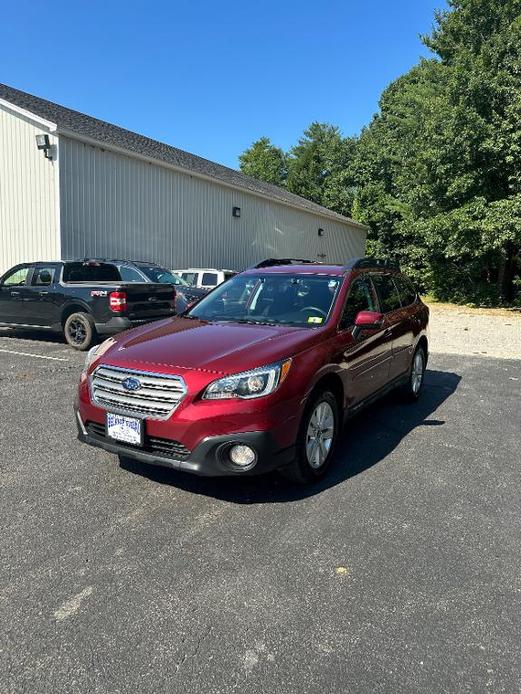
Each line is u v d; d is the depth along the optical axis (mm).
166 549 3109
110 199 14992
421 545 3213
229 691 2107
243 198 21188
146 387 3586
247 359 3609
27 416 5551
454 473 4344
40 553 3039
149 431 3535
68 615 2531
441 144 20953
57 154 13398
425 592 2754
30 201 13953
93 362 4004
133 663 2244
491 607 2643
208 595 2697
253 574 2881
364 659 2281
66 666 2225
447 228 20438
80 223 14133
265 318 4723
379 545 3203
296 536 3283
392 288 6020
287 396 3570
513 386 7605
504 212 18344
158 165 16562
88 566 2926
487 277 24609
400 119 31641
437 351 10703
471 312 20219
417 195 23031
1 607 2578
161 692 2100
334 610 2598
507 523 3518
